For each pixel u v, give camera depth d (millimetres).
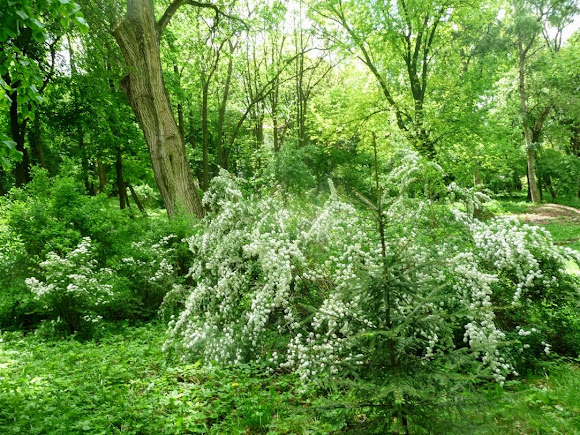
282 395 3916
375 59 20891
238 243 5777
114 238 9305
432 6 17578
